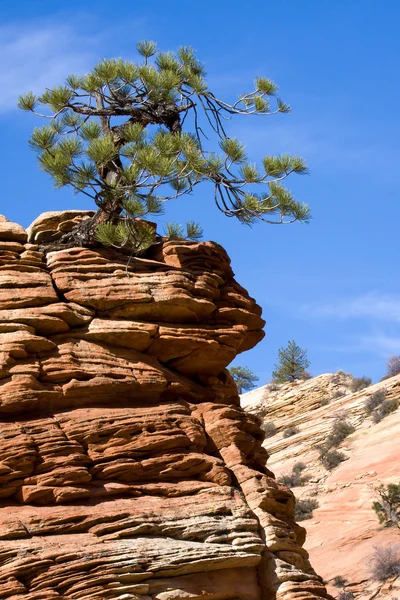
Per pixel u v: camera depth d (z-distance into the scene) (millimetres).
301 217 18531
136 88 18688
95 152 16531
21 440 14781
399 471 39812
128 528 14617
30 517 14141
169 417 16375
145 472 15609
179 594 14406
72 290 16703
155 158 16516
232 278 19438
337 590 29625
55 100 17984
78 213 18562
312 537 35844
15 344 15516
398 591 28141
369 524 34938
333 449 47625
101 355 16438
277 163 18328
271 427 55906
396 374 59938
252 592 15445
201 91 18875
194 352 17625
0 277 16344
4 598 13125
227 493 15984
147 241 17531
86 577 13719
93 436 15492
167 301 17109
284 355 67938
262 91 19219
